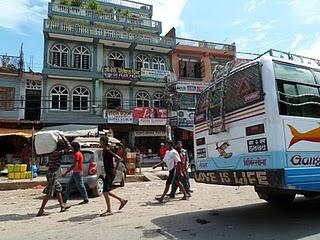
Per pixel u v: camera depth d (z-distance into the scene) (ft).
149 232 19.95
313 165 18.81
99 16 102.01
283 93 18.88
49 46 90.58
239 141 20.34
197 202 31.89
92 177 38.11
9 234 20.84
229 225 21.26
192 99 101.24
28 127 85.66
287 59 20.35
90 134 75.25
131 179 59.47
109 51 97.71
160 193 40.55
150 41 100.17
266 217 23.34
